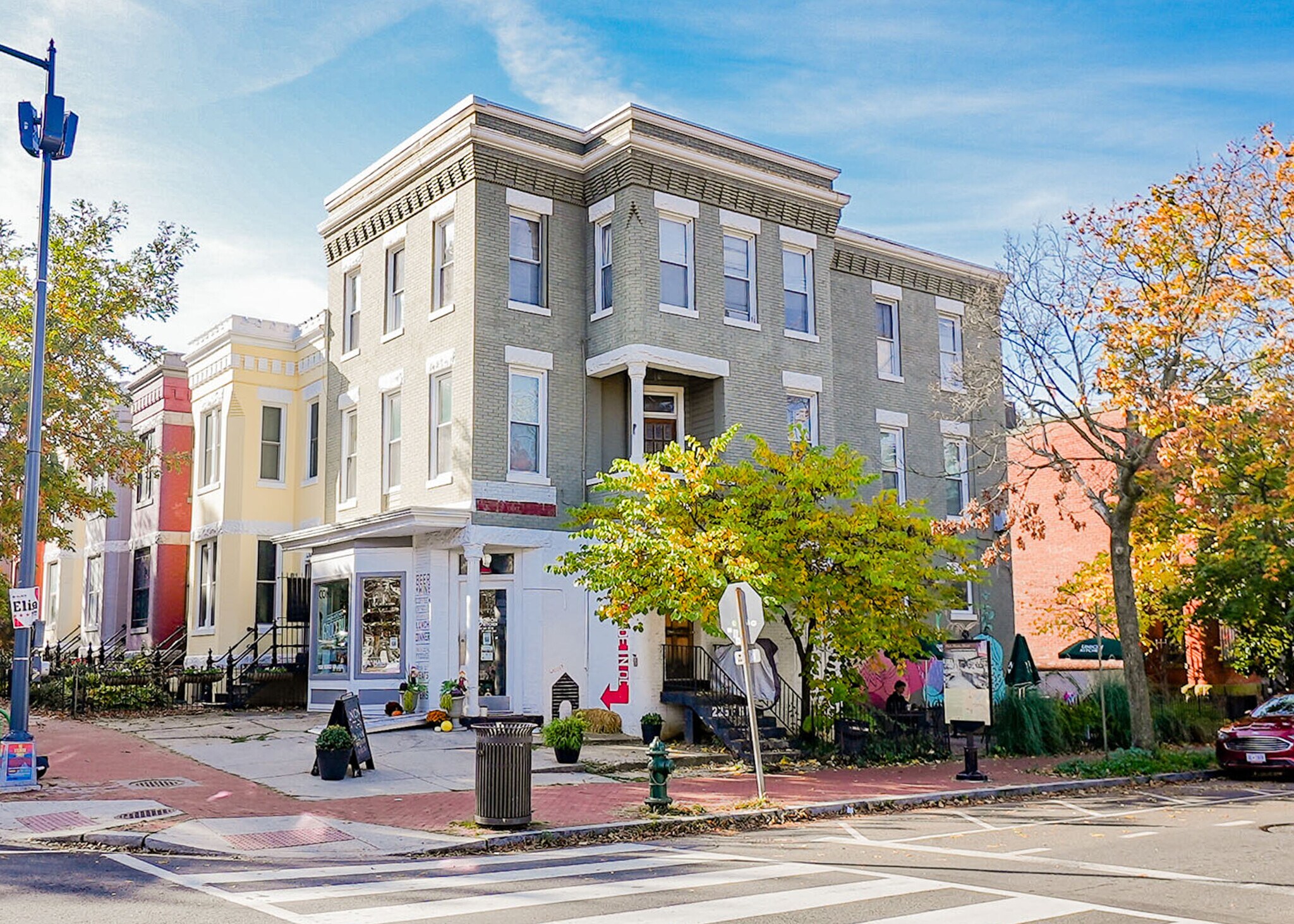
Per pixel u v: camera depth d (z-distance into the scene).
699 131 24.59
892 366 29.73
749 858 11.41
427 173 24.67
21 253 24.83
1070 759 22.39
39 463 15.78
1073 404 21.55
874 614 20.38
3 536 25.59
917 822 14.42
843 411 28.17
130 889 9.44
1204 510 24.80
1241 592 25.84
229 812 13.62
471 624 22.06
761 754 19.95
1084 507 37.16
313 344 29.58
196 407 31.64
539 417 23.72
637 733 22.41
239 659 26.98
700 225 24.50
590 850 12.05
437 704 22.56
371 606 24.00
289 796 15.00
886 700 23.98
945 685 19.34
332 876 10.30
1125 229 20.66
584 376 24.36
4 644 30.69
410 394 24.81
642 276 23.34
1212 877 10.33
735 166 24.83
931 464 29.86
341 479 27.23
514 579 22.92
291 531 29.89
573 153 24.55
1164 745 24.52
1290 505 23.64
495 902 8.98
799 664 24.33
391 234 26.12
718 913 8.55
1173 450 20.20
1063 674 28.84
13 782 14.73
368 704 23.55
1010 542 31.08
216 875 10.27
